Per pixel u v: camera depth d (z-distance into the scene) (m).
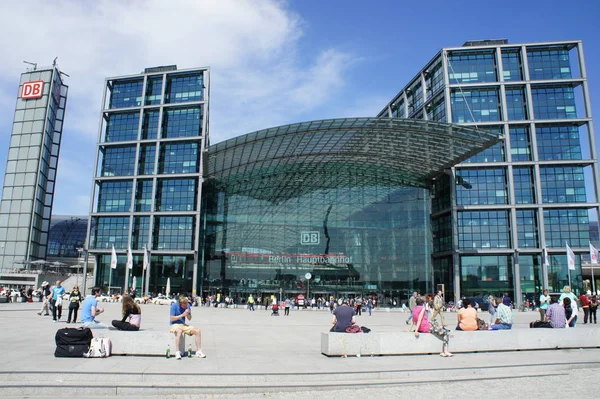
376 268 69.38
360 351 12.86
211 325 26.03
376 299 68.19
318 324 28.08
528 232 63.06
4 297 43.38
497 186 64.69
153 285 68.38
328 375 10.27
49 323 21.31
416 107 77.31
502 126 65.56
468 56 68.06
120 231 69.38
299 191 72.31
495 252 62.88
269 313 45.88
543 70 66.12
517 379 10.65
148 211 69.25
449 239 65.81
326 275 69.38
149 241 67.88
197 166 70.00
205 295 68.75
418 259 69.19
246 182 72.75
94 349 11.54
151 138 71.88
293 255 70.06
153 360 11.42
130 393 8.93
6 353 12.09
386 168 71.12
